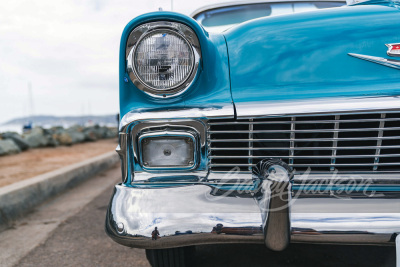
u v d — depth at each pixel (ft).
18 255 5.56
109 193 9.98
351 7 4.18
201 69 3.67
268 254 5.31
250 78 3.81
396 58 3.66
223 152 3.66
